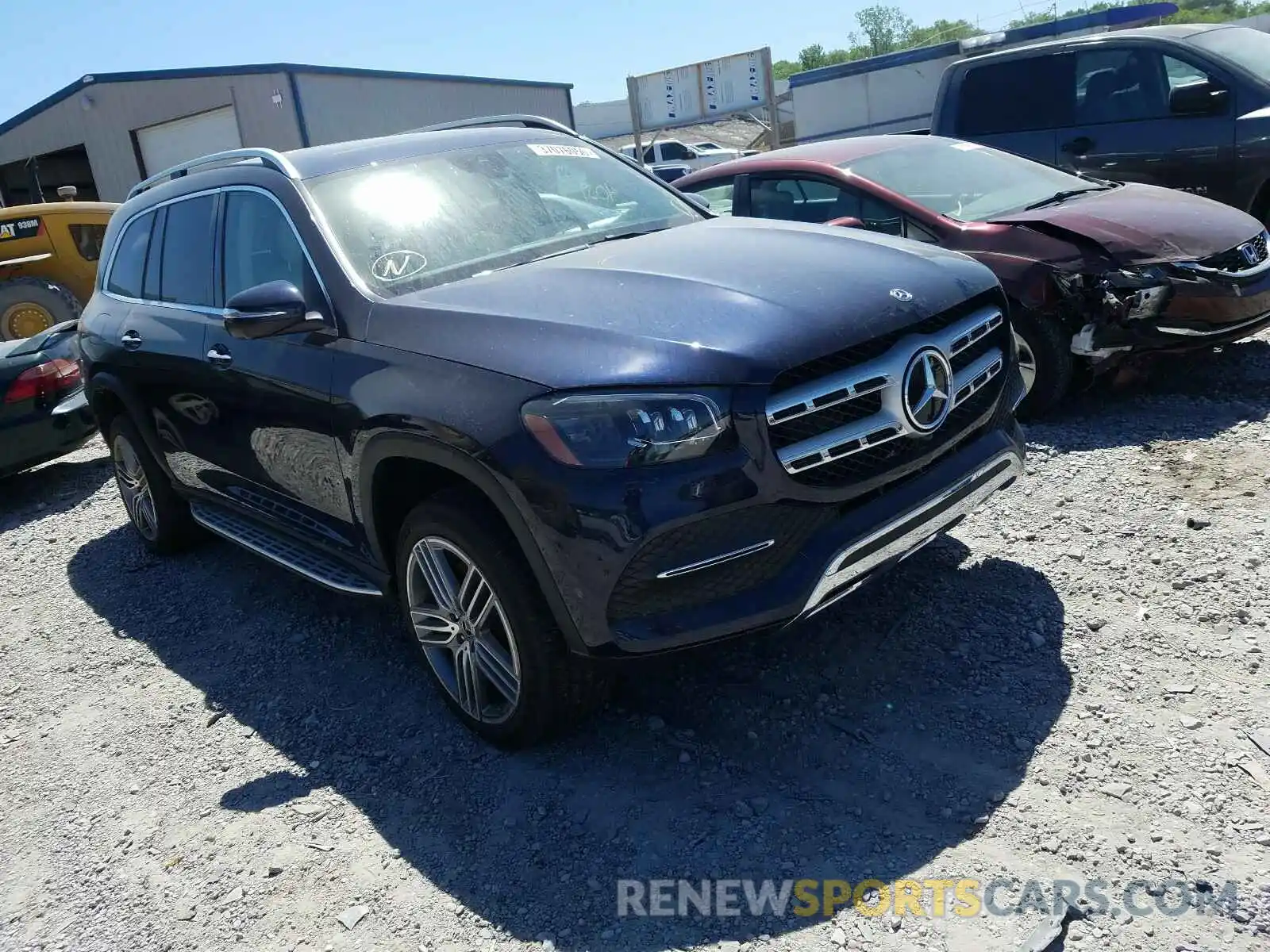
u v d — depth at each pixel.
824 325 2.80
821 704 3.18
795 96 20.34
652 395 2.62
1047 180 6.00
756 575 2.72
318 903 2.71
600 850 2.72
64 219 10.38
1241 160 6.90
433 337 3.07
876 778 2.83
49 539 6.12
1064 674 3.14
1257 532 3.78
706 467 2.62
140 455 5.10
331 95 19.19
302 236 3.64
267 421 3.78
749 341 2.71
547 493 2.66
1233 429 4.79
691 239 3.64
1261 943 2.16
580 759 3.11
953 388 3.06
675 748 3.08
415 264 3.57
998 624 3.46
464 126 4.71
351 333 3.34
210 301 4.24
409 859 2.82
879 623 3.56
